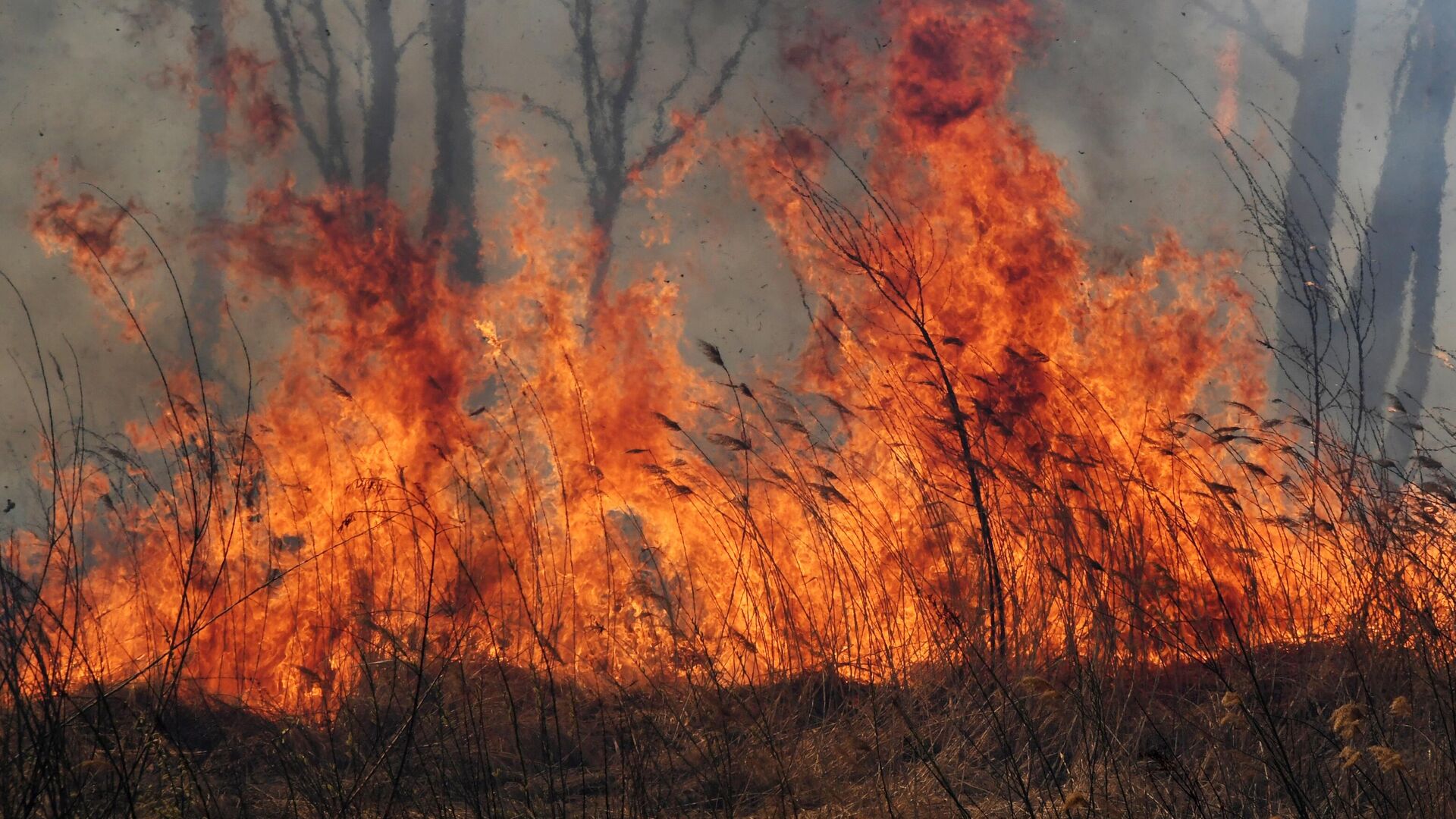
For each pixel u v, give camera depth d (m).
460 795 3.10
